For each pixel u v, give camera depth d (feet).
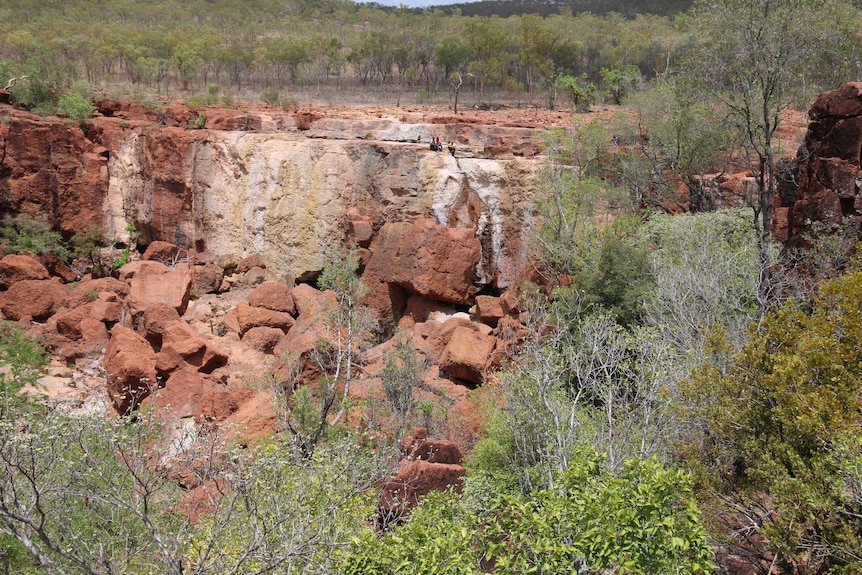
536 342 59.88
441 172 116.47
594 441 48.34
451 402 79.56
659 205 111.24
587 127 119.75
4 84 153.58
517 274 111.45
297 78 250.98
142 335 109.19
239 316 109.60
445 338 97.91
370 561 31.83
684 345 58.90
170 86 233.35
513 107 196.34
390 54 251.60
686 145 109.50
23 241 135.33
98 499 35.83
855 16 88.33
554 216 101.24
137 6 384.47
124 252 144.56
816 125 76.07
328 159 123.95
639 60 250.37
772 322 42.86
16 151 136.98
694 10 87.71
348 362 74.13
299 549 34.40
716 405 42.78
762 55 81.30
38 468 36.55
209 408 85.05
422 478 54.70
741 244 78.69
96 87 202.69
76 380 98.94
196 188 134.72
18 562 38.75
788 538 34.73
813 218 73.41
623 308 78.48
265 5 457.27
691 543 28.43
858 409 37.09
